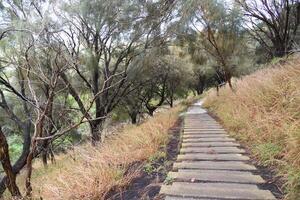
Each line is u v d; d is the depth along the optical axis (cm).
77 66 961
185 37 1431
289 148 393
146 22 1223
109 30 1157
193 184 353
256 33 1873
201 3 1277
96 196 350
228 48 1445
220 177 372
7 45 745
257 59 2009
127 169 455
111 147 610
